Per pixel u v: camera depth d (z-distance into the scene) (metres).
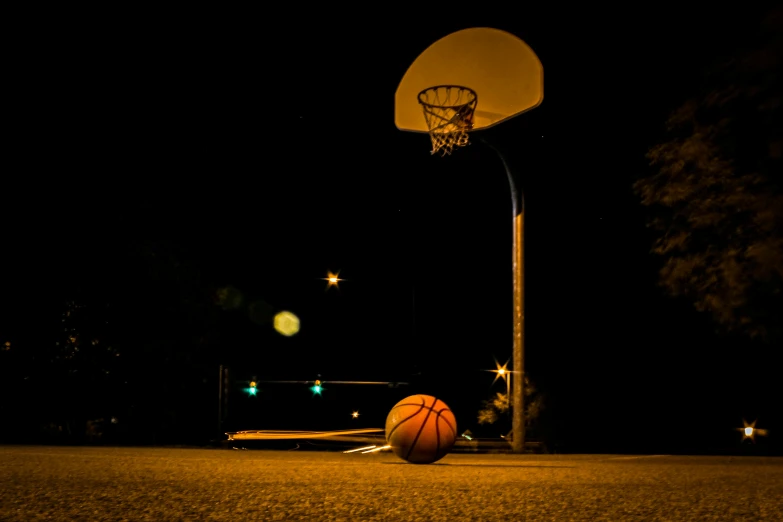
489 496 5.09
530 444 20.09
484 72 19.52
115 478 6.06
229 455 10.95
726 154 17.42
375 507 4.55
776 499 4.97
